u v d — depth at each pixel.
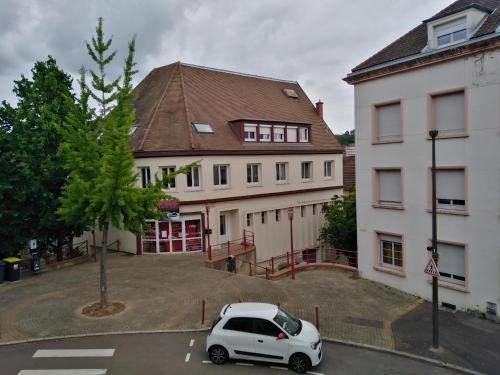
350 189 28.70
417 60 16.27
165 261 22.73
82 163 14.12
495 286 14.70
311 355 10.86
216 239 25.38
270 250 28.62
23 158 19.50
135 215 14.26
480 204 14.98
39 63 21.97
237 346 11.26
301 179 30.81
